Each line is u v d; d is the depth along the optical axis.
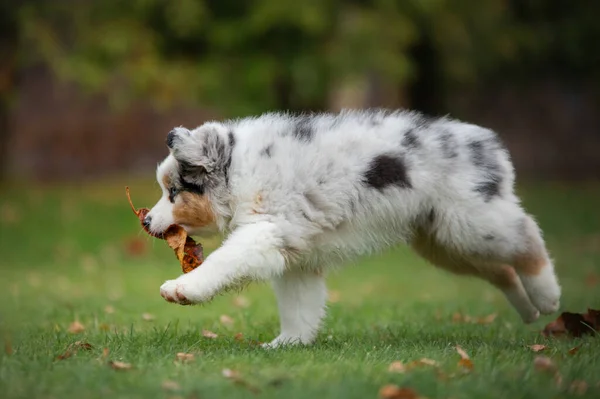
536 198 24.80
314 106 22.27
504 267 8.66
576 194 25.62
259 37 20.95
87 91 22.00
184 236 7.65
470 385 5.80
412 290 14.59
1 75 23.50
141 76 20.70
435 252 8.52
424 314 10.60
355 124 7.92
